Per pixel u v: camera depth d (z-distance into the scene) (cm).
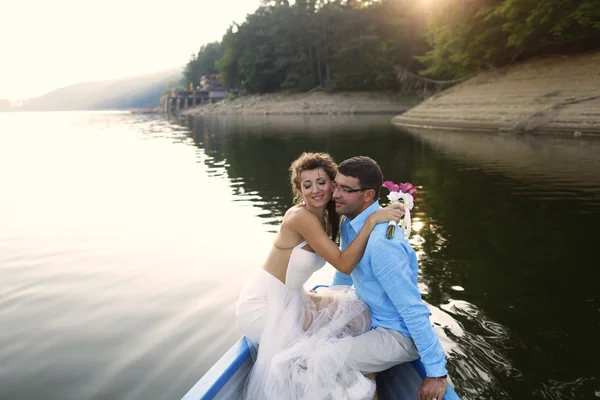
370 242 234
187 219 727
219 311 401
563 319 367
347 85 5756
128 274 495
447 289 428
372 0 5969
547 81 2214
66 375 308
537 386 285
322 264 274
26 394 288
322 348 241
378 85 5472
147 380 301
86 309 411
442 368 227
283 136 2394
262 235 630
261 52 6681
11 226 704
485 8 2775
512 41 2609
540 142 1631
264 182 1055
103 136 2741
